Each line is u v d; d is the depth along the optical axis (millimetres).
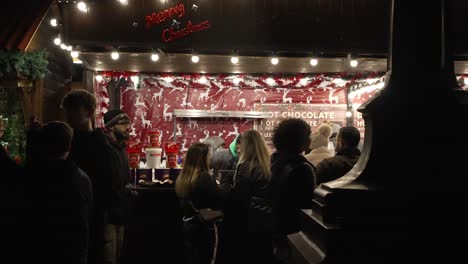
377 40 5543
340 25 5508
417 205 1313
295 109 7340
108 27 5242
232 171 4785
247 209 3592
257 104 7324
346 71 6668
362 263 1276
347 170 3523
